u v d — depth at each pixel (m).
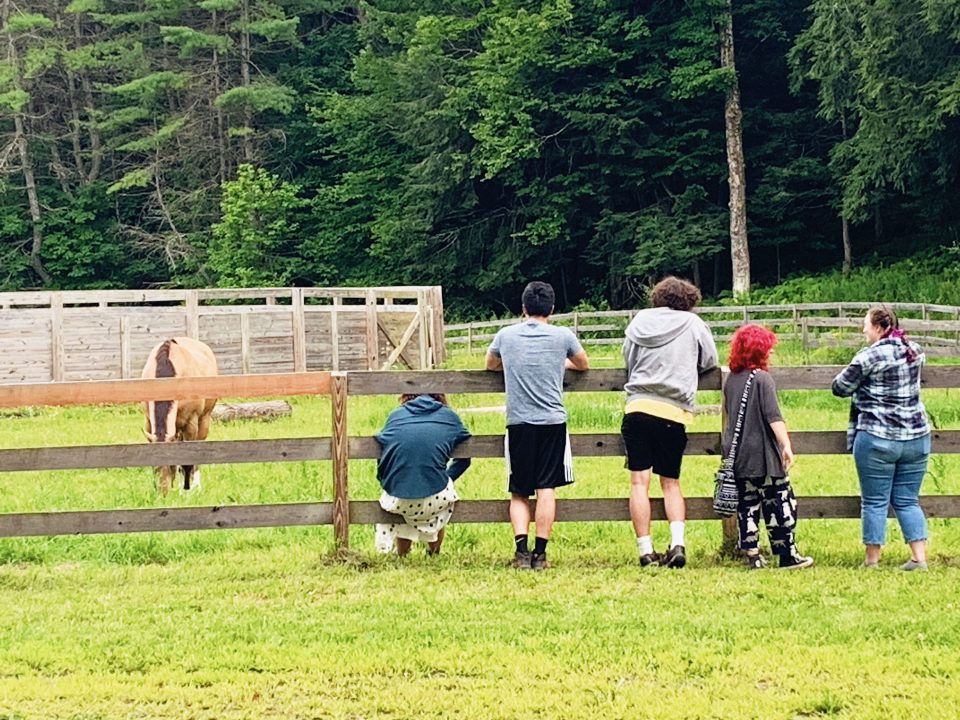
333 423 8.41
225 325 22.50
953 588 7.41
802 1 38.38
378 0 44.00
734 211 35.84
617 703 5.56
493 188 41.62
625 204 40.22
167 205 45.47
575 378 8.44
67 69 46.84
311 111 43.38
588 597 7.37
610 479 11.75
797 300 33.31
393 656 6.25
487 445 8.49
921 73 30.62
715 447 8.36
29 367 21.23
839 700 5.51
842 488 11.02
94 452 8.28
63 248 45.72
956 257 33.31
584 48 36.75
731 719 5.36
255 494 11.02
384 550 8.49
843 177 35.16
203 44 43.38
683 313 8.19
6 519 8.20
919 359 7.89
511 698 5.66
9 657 6.36
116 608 7.38
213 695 5.81
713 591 7.45
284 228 42.75
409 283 42.38
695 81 35.41
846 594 7.33
